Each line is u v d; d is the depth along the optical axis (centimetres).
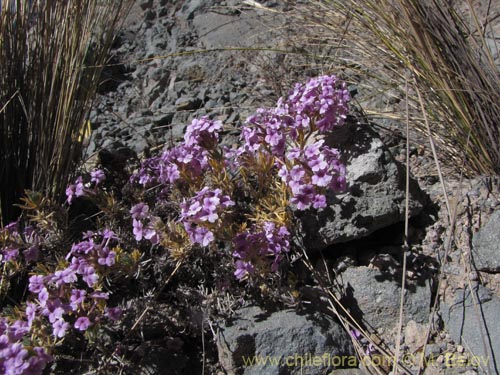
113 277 37
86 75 41
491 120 39
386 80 46
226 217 35
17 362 29
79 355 35
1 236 35
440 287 36
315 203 34
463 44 39
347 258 37
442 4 39
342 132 39
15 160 39
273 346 34
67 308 31
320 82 38
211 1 65
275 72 52
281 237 35
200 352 36
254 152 38
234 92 53
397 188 37
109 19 43
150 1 66
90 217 39
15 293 38
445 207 39
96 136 50
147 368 34
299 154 35
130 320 35
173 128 50
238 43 58
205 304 35
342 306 35
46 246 37
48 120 39
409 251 38
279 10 60
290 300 35
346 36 48
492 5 51
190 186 37
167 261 36
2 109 36
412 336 34
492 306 34
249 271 34
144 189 40
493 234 35
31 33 41
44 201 36
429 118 42
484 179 39
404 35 41
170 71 57
